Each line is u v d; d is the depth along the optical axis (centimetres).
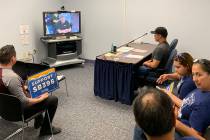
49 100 275
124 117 341
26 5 517
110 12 560
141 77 396
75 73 538
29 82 268
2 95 233
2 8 470
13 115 244
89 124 323
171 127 87
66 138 290
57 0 598
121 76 369
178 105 205
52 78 297
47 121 287
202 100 165
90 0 579
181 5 473
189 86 211
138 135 144
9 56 245
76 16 564
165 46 389
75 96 413
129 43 522
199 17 461
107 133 301
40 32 561
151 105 87
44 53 579
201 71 165
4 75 244
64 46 550
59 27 548
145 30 525
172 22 490
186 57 216
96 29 591
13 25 497
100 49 599
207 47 466
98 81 398
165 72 385
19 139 286
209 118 158
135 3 522
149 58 420
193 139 112
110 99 395
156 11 502
